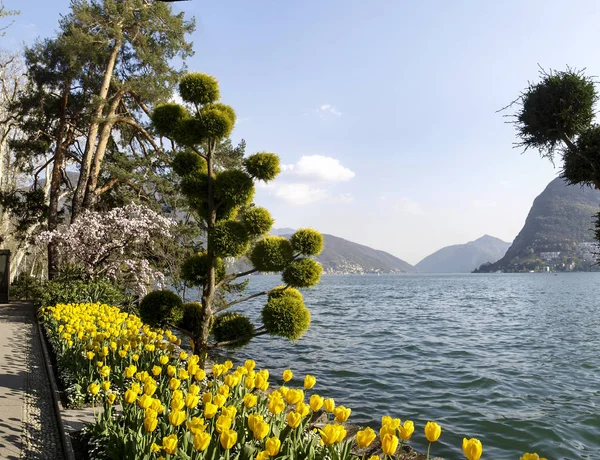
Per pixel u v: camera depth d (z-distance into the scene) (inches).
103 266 749.9
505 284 4621.1
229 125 367.9
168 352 332.2
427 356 644.7
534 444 308.8
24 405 261.6
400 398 420.8
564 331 946.1
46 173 1192.8
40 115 927.7
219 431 143.6
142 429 173.9
